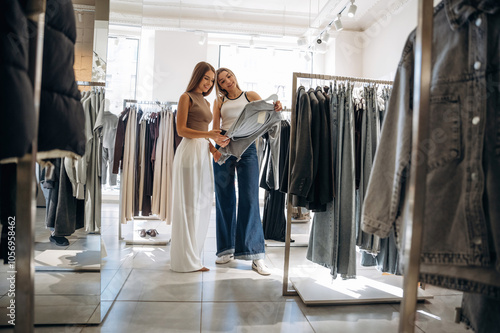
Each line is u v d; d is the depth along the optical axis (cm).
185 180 238
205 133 233
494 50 93
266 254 298
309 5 466
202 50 414
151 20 473
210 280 224
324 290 203
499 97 92
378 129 199
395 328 164
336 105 197
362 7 446
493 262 88
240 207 248
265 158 309
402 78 103
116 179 198
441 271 92
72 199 152
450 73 96
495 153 90
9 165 118
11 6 76
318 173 189
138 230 337
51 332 148
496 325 97
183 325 159
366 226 108
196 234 245
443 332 161
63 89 106
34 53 83
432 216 94
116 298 190
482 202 92
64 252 153
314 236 201
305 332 157
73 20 110
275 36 512
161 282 218
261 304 187
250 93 254
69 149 110
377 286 212
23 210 82
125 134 246
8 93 75
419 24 85
